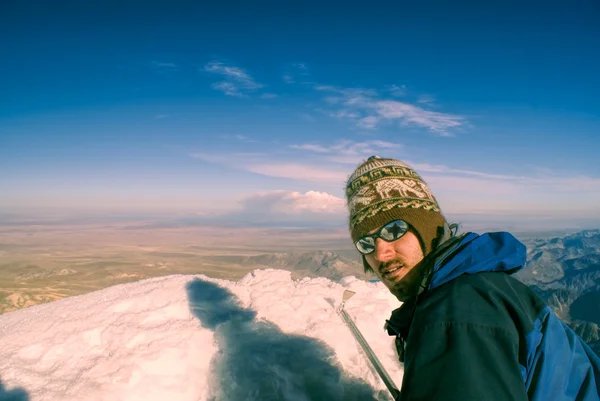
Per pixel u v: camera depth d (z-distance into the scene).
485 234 1.48
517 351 1.12
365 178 1.61
